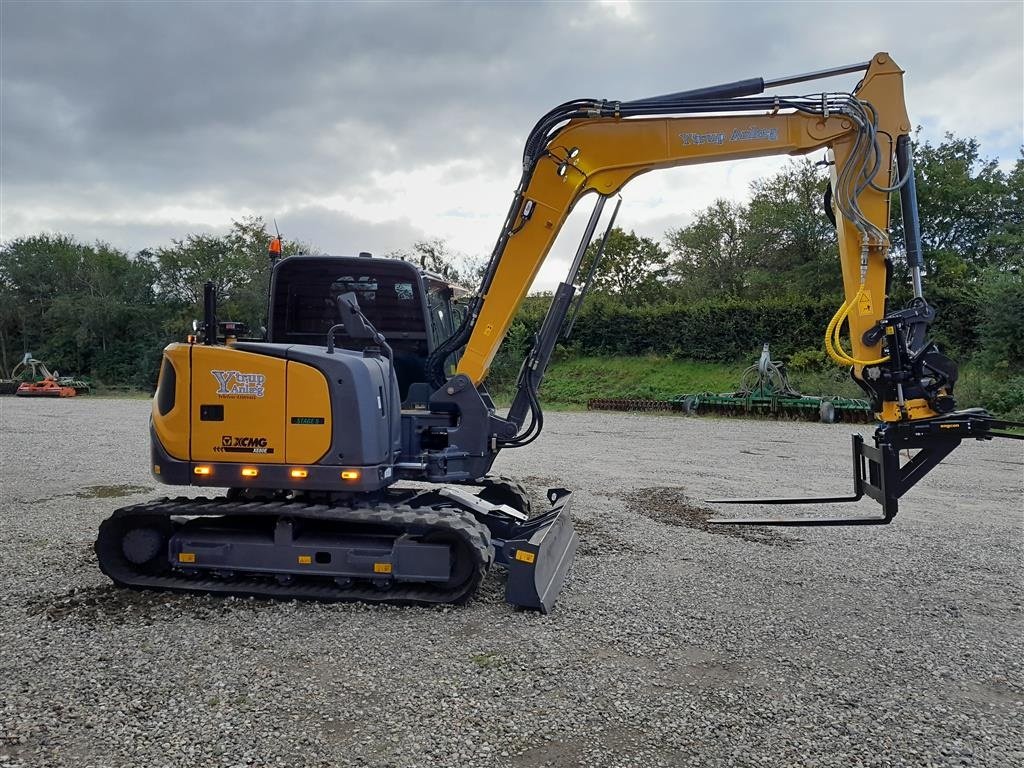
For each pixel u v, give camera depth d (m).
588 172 5.84
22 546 6.37
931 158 30.48
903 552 6.52
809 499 5.91
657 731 3.32
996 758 3.14
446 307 7.20
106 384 39.09
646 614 4.84
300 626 4.57
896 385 5.23
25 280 44.09
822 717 3.48
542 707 3.53
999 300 20.19
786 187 33.31
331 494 5.25
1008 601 5.23
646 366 28.20
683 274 40.31
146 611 4.81
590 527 7.29
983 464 11.84
